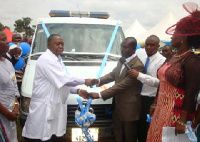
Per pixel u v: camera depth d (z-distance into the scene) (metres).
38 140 3.18
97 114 3.67
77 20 5.23
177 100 2.48
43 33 5.03
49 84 3.13
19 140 4.77
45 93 3.12
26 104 3.72
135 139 3.58
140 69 3.44
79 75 4.07
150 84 3.28
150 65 3.67
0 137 2.97
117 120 3.58
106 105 3.70
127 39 3.45
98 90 3.79
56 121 3.19
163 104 2.61
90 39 4.90
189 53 2.44
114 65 4.47
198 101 2.61
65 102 3.29
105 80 3.76
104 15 5.84
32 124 3.14
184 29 2.41
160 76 2.67
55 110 3.14
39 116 3.11
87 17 5.77
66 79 3.12
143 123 3.77
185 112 2.38
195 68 2.34
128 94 3.46
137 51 4.19
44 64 3.10
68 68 4.25
